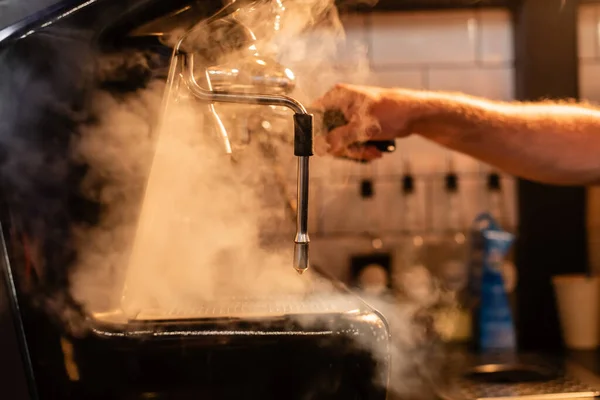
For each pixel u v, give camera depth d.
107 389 0.47
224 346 0.46
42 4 0.47
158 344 0.46
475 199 1.57
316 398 0.47
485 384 1.17
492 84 1.57
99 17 0.47
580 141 0.99
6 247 0.47
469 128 0.96
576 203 1.47
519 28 1.51
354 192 1.55
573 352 1.41
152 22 0.47
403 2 1.49
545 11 1.47
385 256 1.51
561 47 1.47
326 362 0.47
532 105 1.05
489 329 1.42
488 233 1.44
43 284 0.47
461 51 1.56
